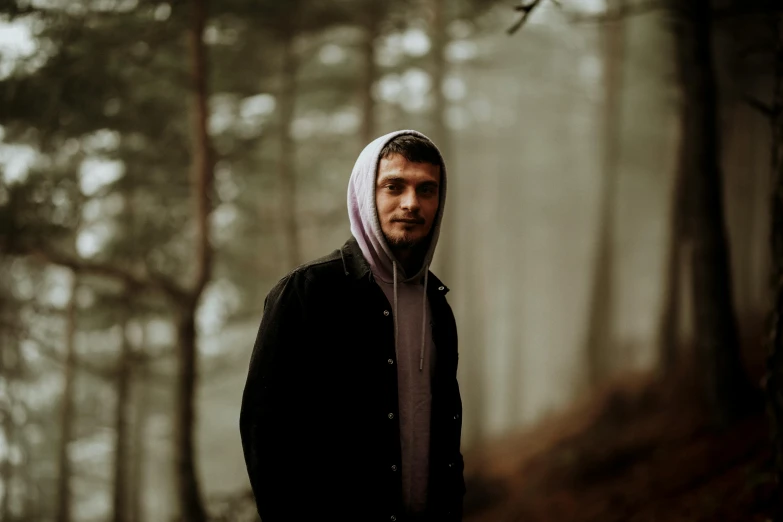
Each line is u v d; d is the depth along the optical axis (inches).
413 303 89.2
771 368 154.8
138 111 522.9
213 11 510.0
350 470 80.7
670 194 576.1
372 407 82.2
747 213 896.3
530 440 626.8
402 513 83.7
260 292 748.6
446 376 89.7
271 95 686.5
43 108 455.2
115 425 770.2
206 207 475.5
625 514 307.7
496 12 660.1
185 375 460.4
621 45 762.8
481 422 847.1
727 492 258.7
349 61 775.1
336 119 847.1
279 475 76.6
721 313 336.5
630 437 444.8
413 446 85.4
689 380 495.8
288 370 79.3
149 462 1138.0
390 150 86.3
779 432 154.2
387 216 85.3
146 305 592.7
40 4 411.2
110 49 463.5
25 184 470.0
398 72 708.0
